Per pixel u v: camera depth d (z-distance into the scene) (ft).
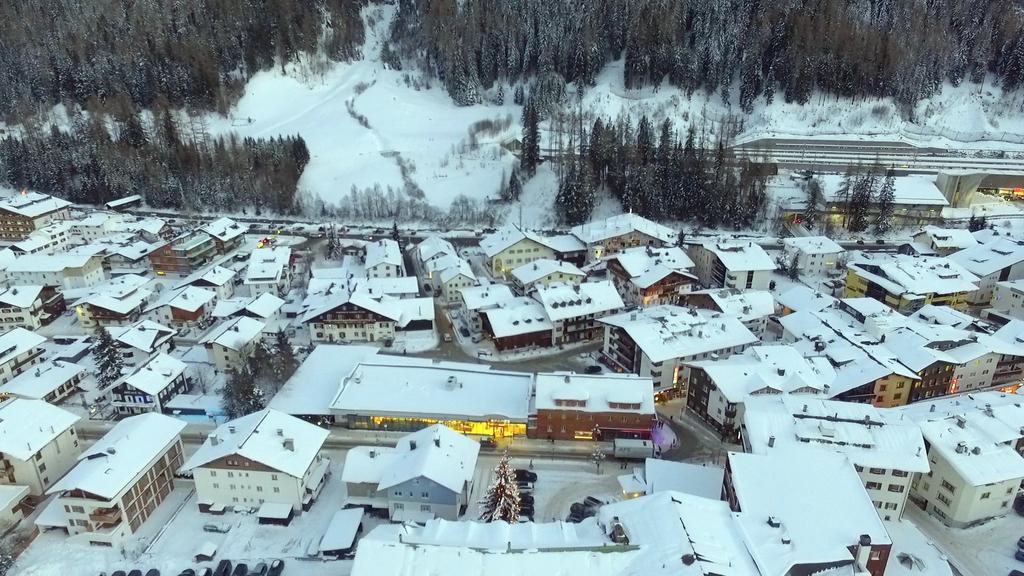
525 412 244.22
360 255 418.72
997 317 339.77
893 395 253.65
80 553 187.93
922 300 337.93
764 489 175.73
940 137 591.78
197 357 301.22
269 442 204.03
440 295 377.30
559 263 364.99
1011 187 531.91
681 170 494.59
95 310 327.88
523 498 210.38
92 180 542.57
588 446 240.32
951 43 636.89
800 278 396.78
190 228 466.70
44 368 270.26
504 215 503.20
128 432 208.74
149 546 190.80
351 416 249.34
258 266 370.94
